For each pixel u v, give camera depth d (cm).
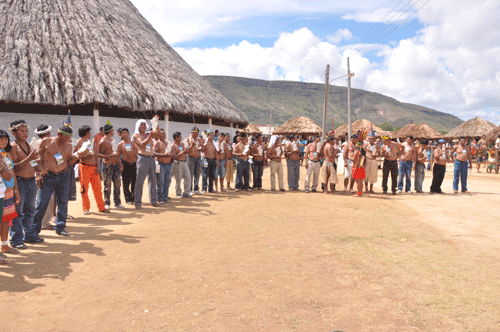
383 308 344
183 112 1625
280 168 1193
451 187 1339
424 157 1162
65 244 539
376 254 516
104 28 1720
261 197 1042
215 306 341
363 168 1081
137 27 2123
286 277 420
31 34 1402
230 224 695
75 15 1641
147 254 498
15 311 325
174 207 856
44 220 624
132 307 337
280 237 604
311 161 1177
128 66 1587
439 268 460
